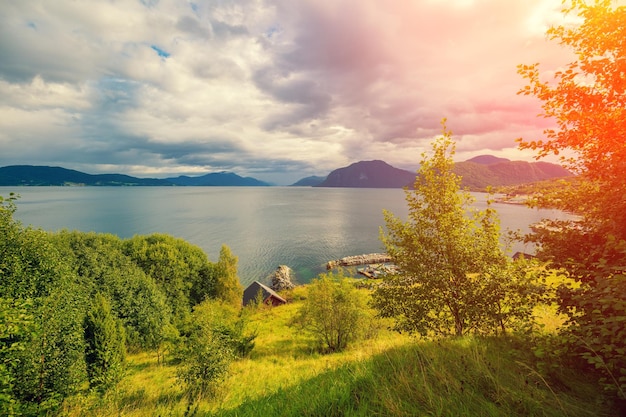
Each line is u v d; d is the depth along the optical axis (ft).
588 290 16.28
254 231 410.93
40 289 54.54
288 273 234.58
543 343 17.92
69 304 50.65
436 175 32.14
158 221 492.54
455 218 30.27
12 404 25.67
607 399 13.41
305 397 17.29
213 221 506.07
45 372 35.27
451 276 30.66
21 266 53.88
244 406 20.52
